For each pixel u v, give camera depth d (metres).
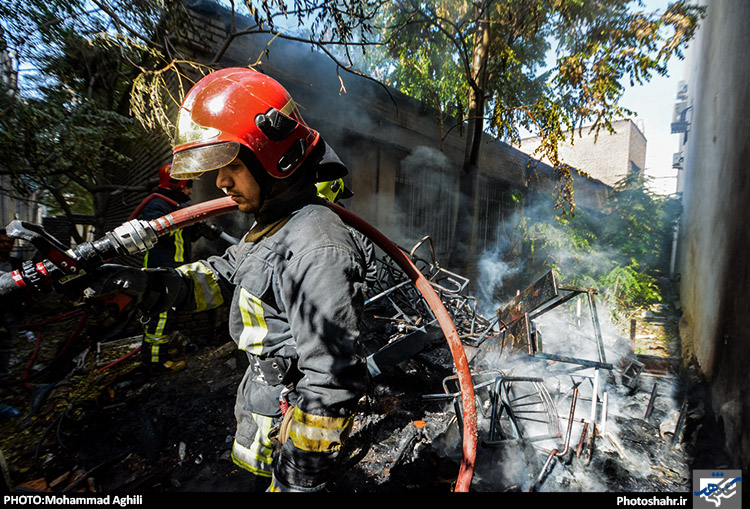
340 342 0.81
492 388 2.20
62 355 2.77
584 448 2.26
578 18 4.93
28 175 3.63
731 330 2.42
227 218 3.99
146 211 2.92
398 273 3.03
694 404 2.80
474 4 5.10
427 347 2.58
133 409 2.46
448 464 2.08
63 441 2.15
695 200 5.38
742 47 2.91
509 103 5.96
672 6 4.53
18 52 2.99
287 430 0.90
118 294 1.01
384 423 2.38
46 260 0.90
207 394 2.67
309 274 0.85
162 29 3.22
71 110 3.50
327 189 2.38
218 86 0.93
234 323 1.07
